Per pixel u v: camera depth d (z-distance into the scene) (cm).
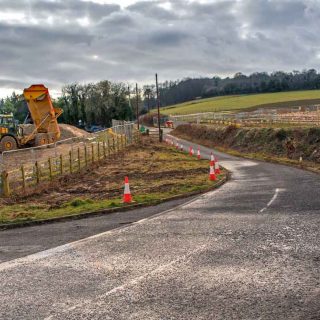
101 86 11850
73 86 11431
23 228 1322
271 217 1234
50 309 645
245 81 19775
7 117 4016
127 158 3803
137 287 720
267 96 15125
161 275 774
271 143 4266
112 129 5200
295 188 1870
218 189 2023
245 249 910
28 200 1862
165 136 7562
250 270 774
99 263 866
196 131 7150
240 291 677
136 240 1044
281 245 926
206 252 904
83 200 1742
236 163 3572
